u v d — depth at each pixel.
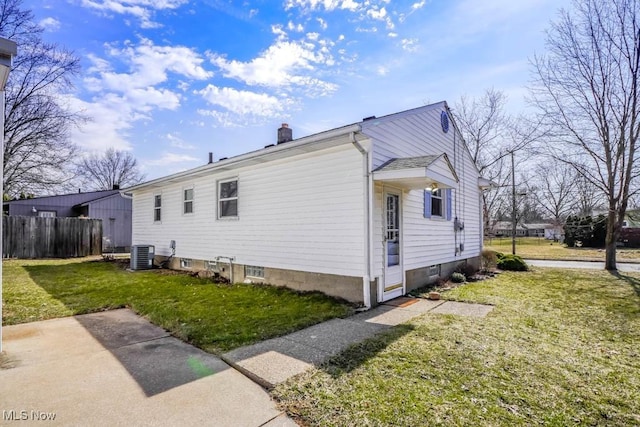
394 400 2.62
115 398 2.69
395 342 3.94
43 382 2.97
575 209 30.62
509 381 2.95
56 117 18.25
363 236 5.90
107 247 20.16
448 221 9.41
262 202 7.82
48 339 4.15
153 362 3.44
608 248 11.74
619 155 11.45
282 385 2.88
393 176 5.72
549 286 8.02
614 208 11.60
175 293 6.89
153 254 11.62
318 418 2.39
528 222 53.66
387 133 6.62
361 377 3.03
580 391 2.79
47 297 6.52
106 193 22.92
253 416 2.44
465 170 10.90
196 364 3.38
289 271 7.14
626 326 4.68
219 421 2.38
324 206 6.51
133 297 6.51
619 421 2.36
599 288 7.75
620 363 3.38
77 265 11.99
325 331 4.43
